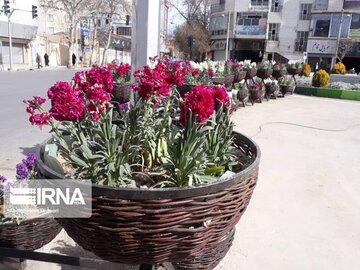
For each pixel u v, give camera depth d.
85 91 1.27
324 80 14.77
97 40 40.81
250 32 35.44
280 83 13.17
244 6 35.09
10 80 14.49
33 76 17.22
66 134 1.39
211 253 2.00
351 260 2.73
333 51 31.70
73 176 1.09
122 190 0.89
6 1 25.05
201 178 1.15
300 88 14.75
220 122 1.46
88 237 1.00
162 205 0.91
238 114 8.79
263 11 34.41
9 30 25.38
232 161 1.38
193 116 1.14
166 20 35.78
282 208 3.55
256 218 3.30
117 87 3.42
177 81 1.50
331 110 10.48
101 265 1.71
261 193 3.88
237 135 1.62
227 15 36.28
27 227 2.17
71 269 2.38
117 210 0.91
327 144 6.29
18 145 5.09
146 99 1.39
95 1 34.56
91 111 1.23
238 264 2.60
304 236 3.04
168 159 1.24
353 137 6.95
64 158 1.25
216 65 8.56
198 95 1.13
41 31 37.53
